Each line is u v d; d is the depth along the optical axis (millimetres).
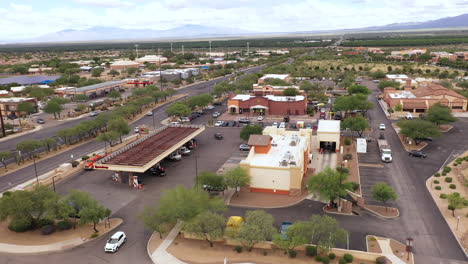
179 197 58500
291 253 50219
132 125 131000
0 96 183000
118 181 78812
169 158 92562
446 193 69938
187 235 55594
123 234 55125
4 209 56812
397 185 74562
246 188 73625
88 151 101688
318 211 64250
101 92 195875
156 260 50250
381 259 48188
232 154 95812
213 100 164000
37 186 63625
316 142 105125
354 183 73312
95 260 50625
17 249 53531
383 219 60906
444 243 53344
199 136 114250
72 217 62250
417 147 98938
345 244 53406
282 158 75750
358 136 110875
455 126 118938
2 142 110750
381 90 185125
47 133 120625
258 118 132375
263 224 51625
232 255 51031
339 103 131750
